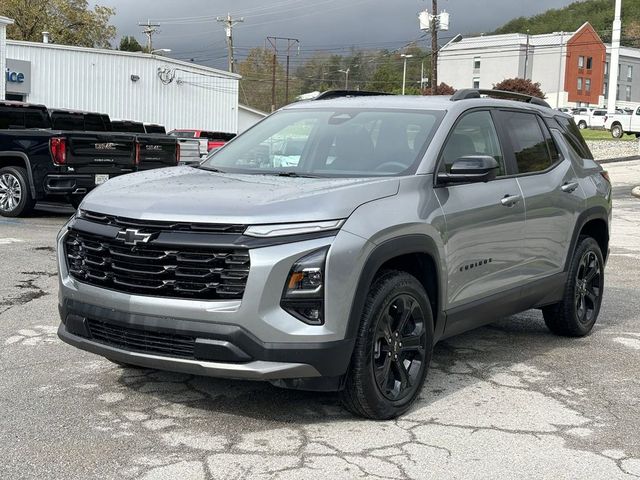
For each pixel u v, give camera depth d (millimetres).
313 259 4141
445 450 4211
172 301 4184
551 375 5672
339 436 4348
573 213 6445
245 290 4078
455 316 5148
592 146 45844
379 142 5270
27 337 6176
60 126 14617
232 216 4172
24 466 3848
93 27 64625
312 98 6391
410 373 4773
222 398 4891
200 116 45844
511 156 5887
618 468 4066
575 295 6586
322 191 4434
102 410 4637
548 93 101062
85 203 4719
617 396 5242
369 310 4391
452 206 5027
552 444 4363
